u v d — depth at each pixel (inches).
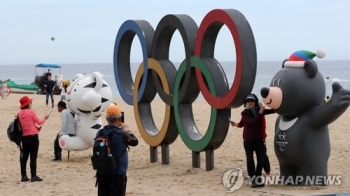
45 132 831.1
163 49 575.2
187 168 547.5
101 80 583.8
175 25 547.8
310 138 433.4
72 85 589.6
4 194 445.7
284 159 442.3
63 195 437.7
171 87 558.6
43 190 458.0
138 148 683.4
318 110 426.6
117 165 346.6
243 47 472.1
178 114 547.2
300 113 436.8
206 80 513.7
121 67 647.1
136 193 439.2
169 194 434.6
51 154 649.0
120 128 352.5
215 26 509.7
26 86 2128.4
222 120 504.7
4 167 573.0
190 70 529.0
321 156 437.4
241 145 695.1
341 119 994.7
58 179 506.9
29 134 487.8
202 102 1446.9
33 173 495.8
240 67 472.7
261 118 443.8
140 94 596.7
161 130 566.9
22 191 455.5
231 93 480.7
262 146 445.1
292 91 427.5
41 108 1222.9
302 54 442.6
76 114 597.0
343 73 5895.7
